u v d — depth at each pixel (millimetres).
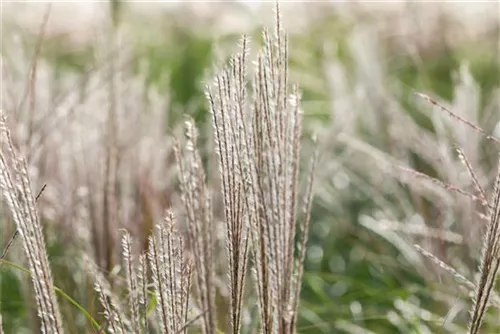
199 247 1522
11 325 2096
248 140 1538
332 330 2188
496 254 1555
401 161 2416
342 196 2869
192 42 4133
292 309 1527
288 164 1508
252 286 1975
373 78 2918
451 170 2125
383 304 2357
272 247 1513
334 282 2670
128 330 1800
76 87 2254
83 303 1975
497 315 1959
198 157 1532
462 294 2016
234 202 1545
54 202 2123
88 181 2031
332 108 3070
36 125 2047
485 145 2541
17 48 2518
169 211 1564
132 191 2070
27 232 1510
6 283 2119
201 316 1545
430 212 2354
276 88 1512
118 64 2145
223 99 1534
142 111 2289
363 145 2463
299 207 2686
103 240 1974
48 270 1517
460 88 2326
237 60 1538
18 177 1510
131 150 2127
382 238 2641
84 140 2115
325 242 2840
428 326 2088
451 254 2141
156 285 1563
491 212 1559
